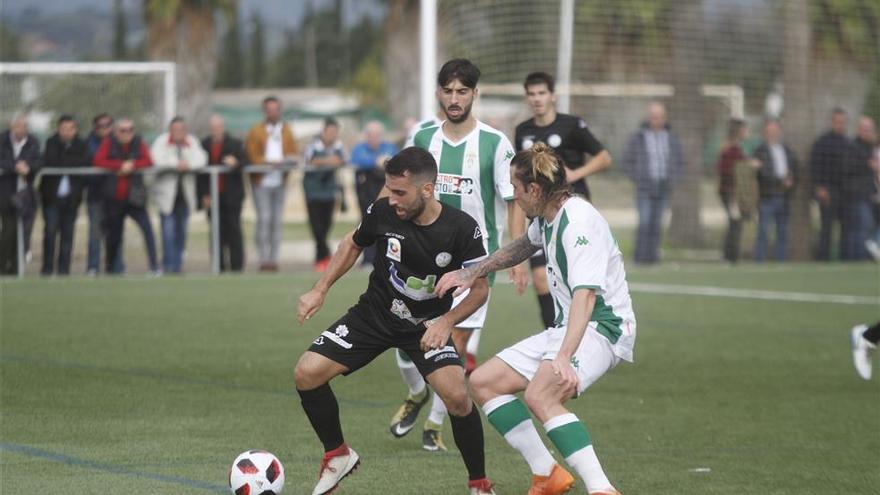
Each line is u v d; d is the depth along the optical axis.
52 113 60.16
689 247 60.06
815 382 25.72
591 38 60.09
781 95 61.88
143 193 43.28
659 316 36.47
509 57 53.78
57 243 44.44
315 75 127.19
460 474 17.02
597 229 14.48
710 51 61.88
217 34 74.50
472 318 19.33
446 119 19.89
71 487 15.72
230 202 44.78
